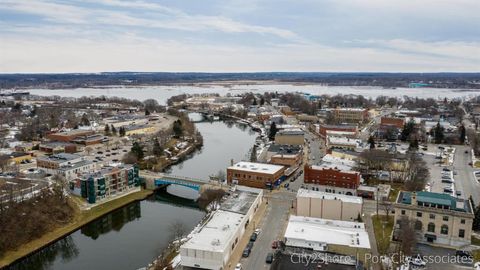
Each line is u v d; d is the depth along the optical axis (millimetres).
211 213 187625
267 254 153625
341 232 157125
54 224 193750
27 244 177125
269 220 188250
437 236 160625
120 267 157875
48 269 161750
